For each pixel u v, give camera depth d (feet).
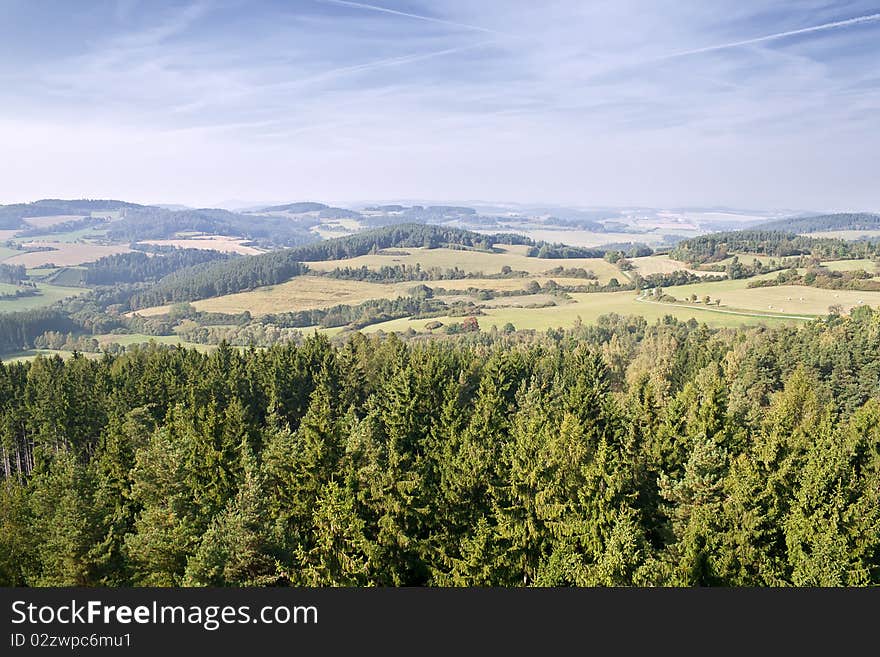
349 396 317.63
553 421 228.22
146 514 144.15
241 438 218.18
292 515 158.51
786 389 281.13
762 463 157.69
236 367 323.16
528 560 145.48
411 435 245.24
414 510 145.79
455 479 160.66
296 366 322.55
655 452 177.06
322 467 158.51
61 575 140.56
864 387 349.00
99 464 198.39
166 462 158.71
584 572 124.26
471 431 205.98
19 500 168.86
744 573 129.59
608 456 150.71
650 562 121.29
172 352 389.39
